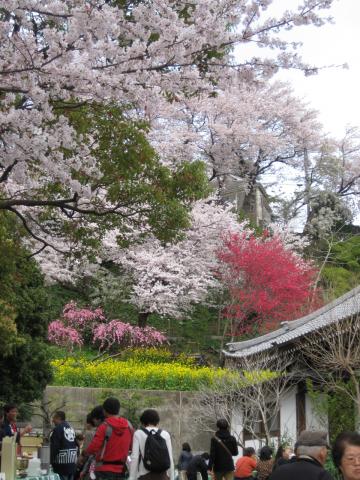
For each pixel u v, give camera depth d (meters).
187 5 10.80
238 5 10.46
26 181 11.28
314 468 5.19
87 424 10.83
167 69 10.95
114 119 12.40
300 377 18.12
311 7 10.37
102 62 10.64
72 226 13.88
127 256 29.98
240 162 37.56
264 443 19.12
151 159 12.88
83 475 9.92
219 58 11.11
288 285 29.66
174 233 13.28
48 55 10.00
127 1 11.38
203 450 23.92
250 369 19.06
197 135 33.88
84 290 31.58
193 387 24.70
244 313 29.94
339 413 16.16
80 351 28.81
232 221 31.36
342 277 34.34
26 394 18.73
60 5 9.79
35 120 9.99
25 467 12.44
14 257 15.01
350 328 15.73
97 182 12.57
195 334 32.72
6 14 10.53
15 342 17.31
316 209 40.16
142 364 27.08
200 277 30.75
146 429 9.00
